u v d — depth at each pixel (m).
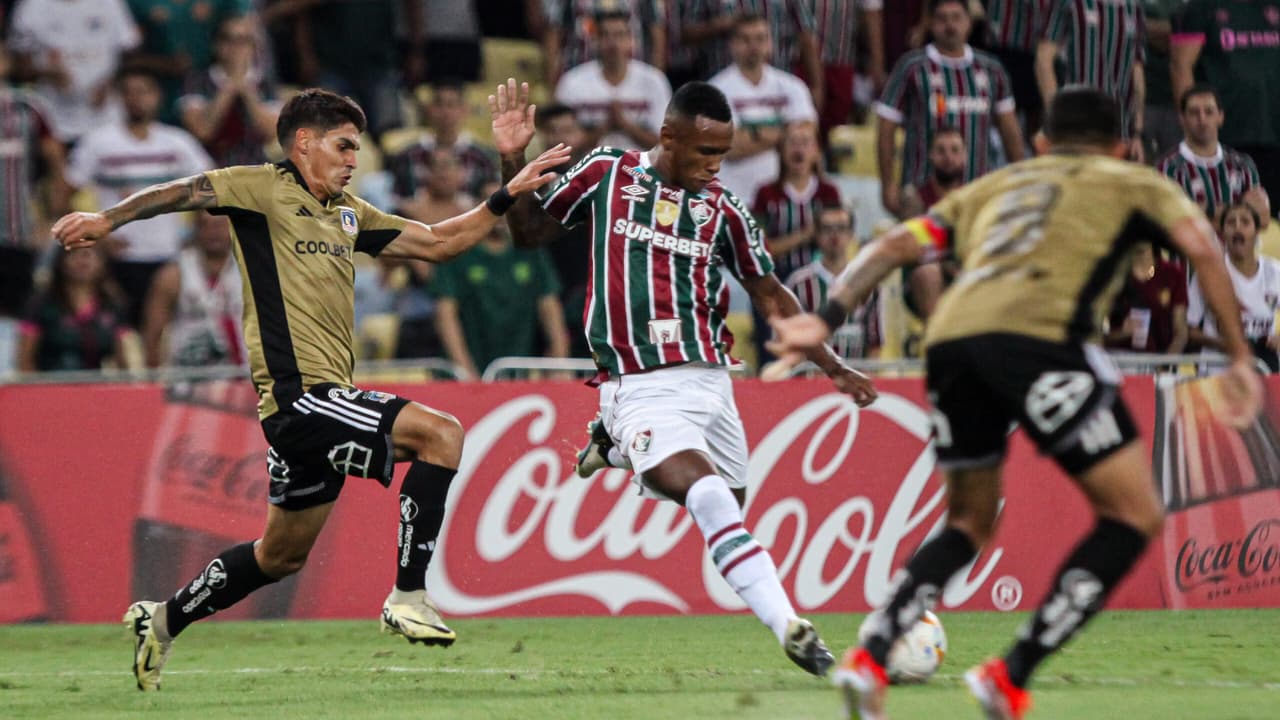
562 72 40.53
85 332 34.19
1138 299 32.16
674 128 19.17
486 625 27.34
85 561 28.23
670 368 19.19
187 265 34.53
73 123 40.91
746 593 17.75
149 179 38.12
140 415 28.47
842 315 13.92
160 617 19.62
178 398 28.52
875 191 42.16
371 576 28.44
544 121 36.72
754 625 26.91
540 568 28.44
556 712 16.42
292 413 18.92
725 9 40.69
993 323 13.59
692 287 19.39
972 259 14.09
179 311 34.44
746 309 39.59
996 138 38.53
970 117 36.75
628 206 19.47
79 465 28.39
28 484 28.33
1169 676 19.45
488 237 34.19
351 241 19.72
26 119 37.84
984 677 12.98
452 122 37.94
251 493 28.38
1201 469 28.62
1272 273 32.62
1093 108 14.59
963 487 14.28
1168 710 16.02
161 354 34.72
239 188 18.94
